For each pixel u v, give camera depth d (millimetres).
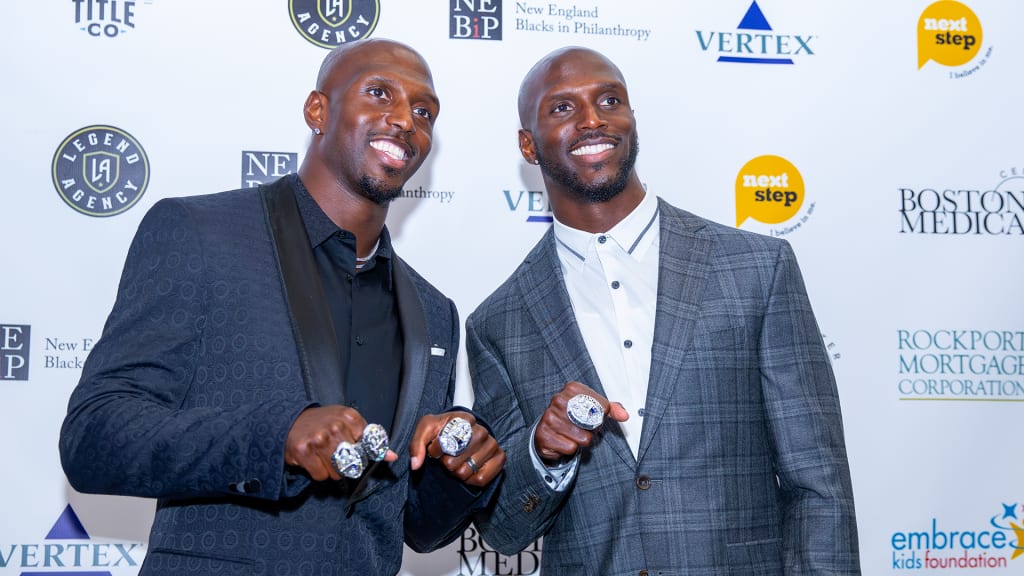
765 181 2791
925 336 2764
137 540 2545
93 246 2570
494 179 2729
